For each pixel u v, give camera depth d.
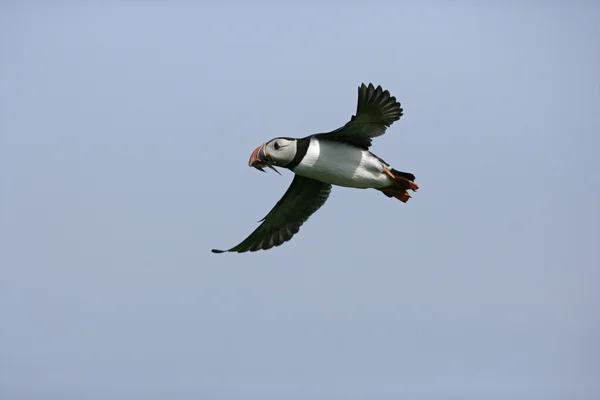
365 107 13.82
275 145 14.27
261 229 16.28
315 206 16.00
